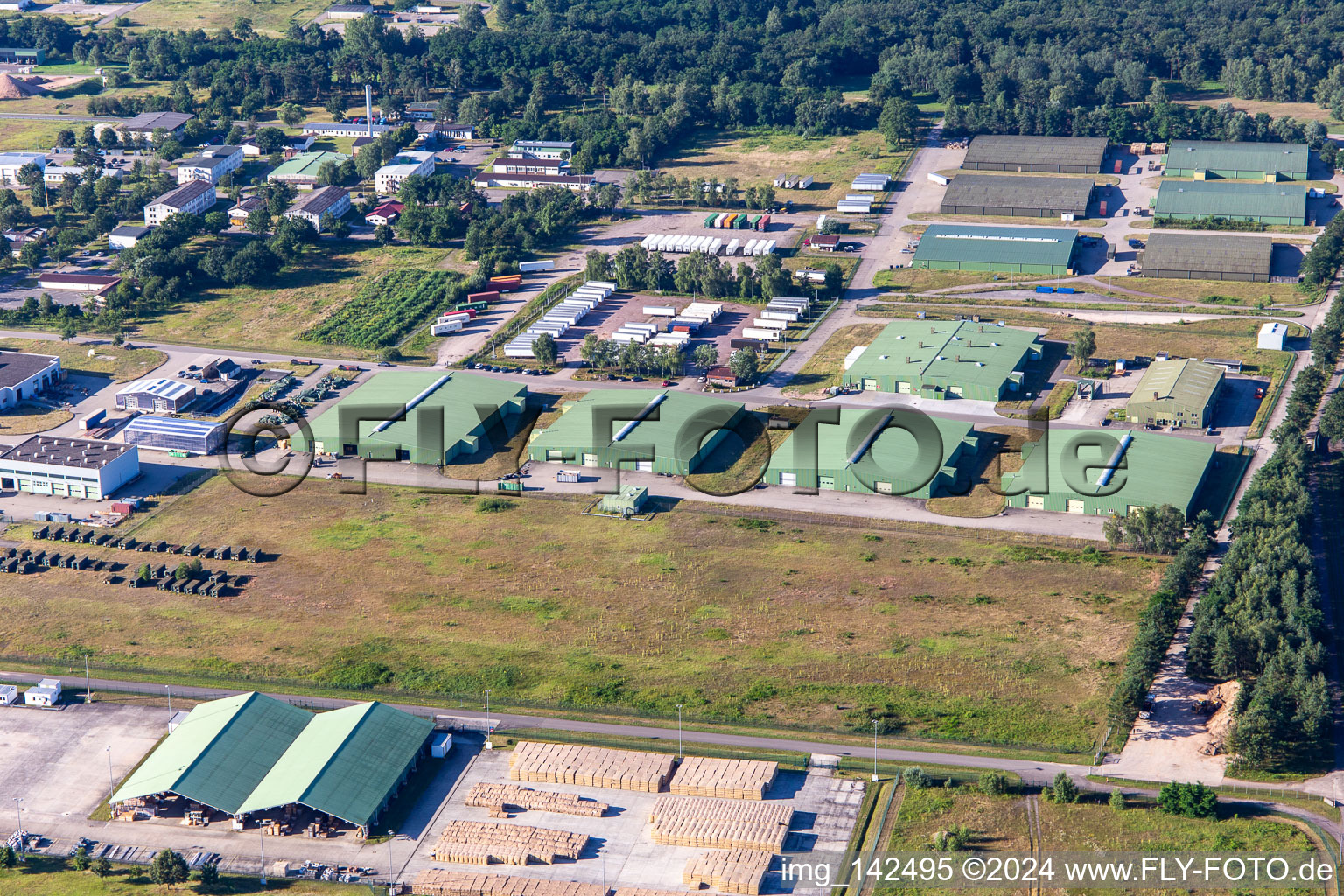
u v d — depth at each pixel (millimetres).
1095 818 186375
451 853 183375
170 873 178250
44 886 179875
